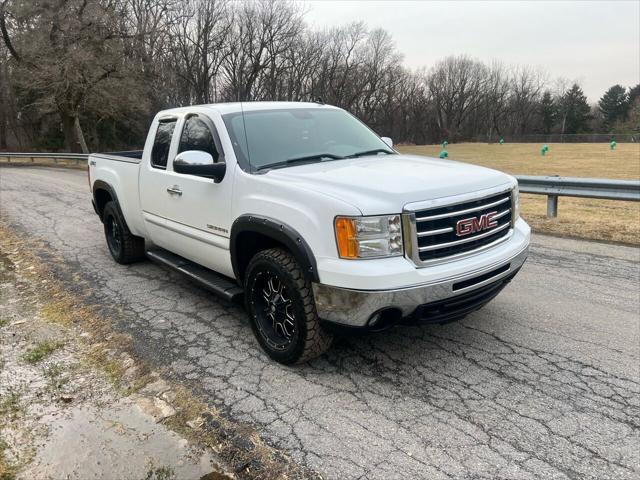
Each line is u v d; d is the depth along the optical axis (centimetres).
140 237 625
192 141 455
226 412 315
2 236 828
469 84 10244
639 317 441
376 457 271
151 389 345
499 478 253
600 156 3712
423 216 314
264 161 399
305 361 363
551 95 10506
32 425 309
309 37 6203
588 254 644
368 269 303
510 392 328
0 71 4066
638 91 10562
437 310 329
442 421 300
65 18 2706
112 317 470
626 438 281
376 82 7675
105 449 285
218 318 465
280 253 354
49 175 2062
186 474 264
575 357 372
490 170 393
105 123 4491
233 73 5378
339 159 425
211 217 419
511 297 494
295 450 278
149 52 3253
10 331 444
